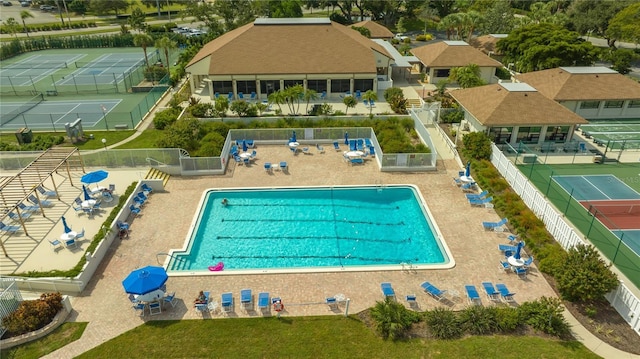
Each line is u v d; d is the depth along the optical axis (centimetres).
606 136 4684
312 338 2233
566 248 2884
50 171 3331
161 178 3778
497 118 4294
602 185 3772
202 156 3969
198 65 5831
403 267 2748
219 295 2517
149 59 8450
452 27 8312
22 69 7844
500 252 2895
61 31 11519
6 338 2200
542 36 6531
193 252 2947
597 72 5319
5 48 8844
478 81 5500
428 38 9581
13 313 2272
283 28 6044
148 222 3200
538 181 3819
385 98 5662
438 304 2462
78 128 4588
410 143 4341
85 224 3105
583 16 8688
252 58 5694
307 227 3247
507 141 4466
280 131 4434
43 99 6062
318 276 2681
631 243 2998
